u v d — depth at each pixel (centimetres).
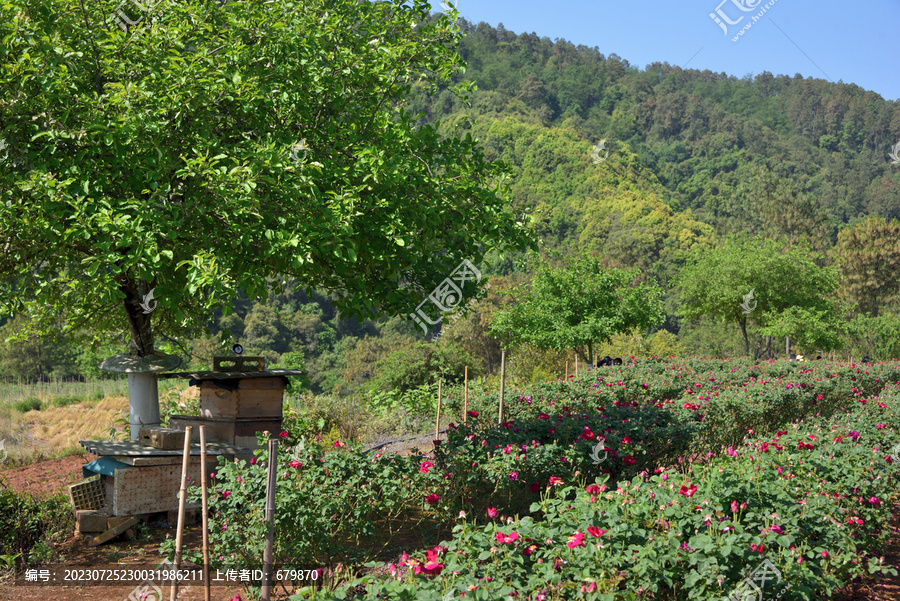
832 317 2470
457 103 10081
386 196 599
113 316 825
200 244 561
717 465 487
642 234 7812
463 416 920
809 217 5838
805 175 11219
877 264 4472
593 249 7375
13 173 520
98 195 548
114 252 515
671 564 338
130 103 534
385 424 1202
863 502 521
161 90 554
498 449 546
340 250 530
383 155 574
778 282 2416
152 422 712
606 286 1870
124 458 586
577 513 377
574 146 10094
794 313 2400
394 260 612
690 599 338
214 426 667
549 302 1852
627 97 13512
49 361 3331
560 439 620
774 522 404
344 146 640
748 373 1472
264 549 417
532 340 1867
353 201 538
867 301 4562
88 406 1622
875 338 3177
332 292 687
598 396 984
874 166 11969
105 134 514
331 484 451
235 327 5994
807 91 14138
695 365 1709
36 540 565
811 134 13175
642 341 3020
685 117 12669
